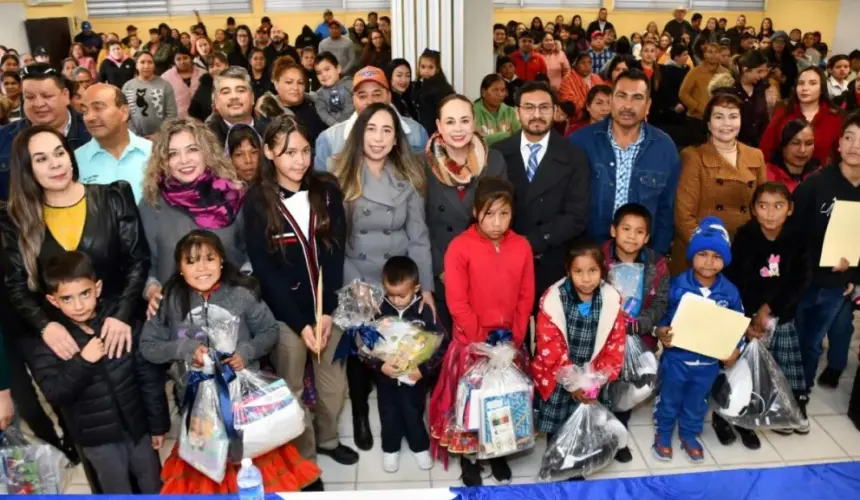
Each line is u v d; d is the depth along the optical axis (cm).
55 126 300
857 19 1234
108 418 211
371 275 259
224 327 206
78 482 264
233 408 202
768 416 271
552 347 242
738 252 275
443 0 451
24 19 1135
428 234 268
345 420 307
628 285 260
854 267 284
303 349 247
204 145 233
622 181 290
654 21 1370
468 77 502
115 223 222
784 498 159
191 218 233
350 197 251
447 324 274
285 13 1305
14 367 239
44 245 213
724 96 289
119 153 271
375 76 311
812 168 340
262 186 230
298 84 397
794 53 1033
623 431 247
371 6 1304
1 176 286
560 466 242
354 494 155
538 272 282
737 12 1382
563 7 1345
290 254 232
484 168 268
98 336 209
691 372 265
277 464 224
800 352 288
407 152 262
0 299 225
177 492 213
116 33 1292
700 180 298
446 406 251
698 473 166
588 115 436
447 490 159
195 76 658
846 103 549
